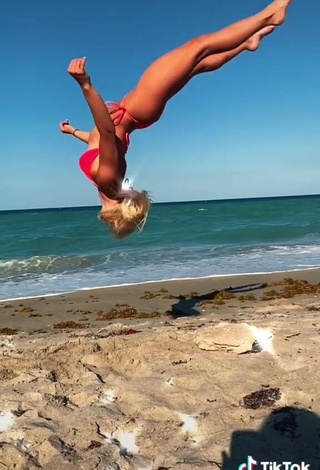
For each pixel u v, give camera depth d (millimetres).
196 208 62438
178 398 4953
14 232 32281
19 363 6008
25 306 11758
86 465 3941
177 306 11016
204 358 5816
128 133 3709
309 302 9938
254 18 3551
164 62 3588
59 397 5113
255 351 5984
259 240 23953
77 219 46906
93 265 18281
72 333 7926
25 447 4246
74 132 4637
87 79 3193
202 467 3820
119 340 6512
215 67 3721
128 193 3666
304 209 47438
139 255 20016
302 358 5633
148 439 4289
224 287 13172
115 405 4957
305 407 4598
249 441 4125
